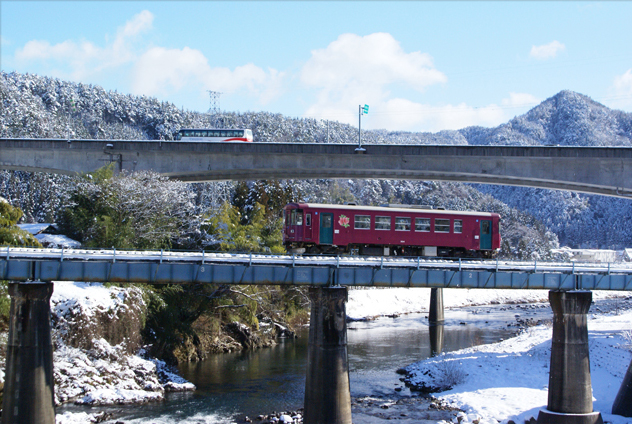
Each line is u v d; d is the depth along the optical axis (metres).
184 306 54.16
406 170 59.31
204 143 60.97
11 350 30.55
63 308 41.19
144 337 47.91
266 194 102.12
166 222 57.41
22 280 31.42
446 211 47.88
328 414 32.25
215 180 68.69
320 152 59.75
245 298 59.88
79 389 38.03
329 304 33.00
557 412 34.84
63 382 37.81
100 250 36.34
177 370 47.56
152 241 52.91
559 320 35.88
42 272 31.53
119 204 53.16
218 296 56.03
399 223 46.62
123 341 43.66
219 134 77.38
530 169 57.19
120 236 51.00
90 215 53.56
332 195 150.50
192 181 68.44
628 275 37.06
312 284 33.62
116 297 44.72
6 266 31.14
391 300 94.25
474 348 54.62
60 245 54.53
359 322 78.31
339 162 60.16
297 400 39.72
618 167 55.50
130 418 34.97
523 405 37.53
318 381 32.59
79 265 31.95
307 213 45.28
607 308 84.81
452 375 44.31
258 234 71.19
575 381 34.88
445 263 35.75
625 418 35.81
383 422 35.25
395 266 34.81
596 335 52.94
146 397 38.84
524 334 60.44
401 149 58.72
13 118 151.50
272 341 61.84
